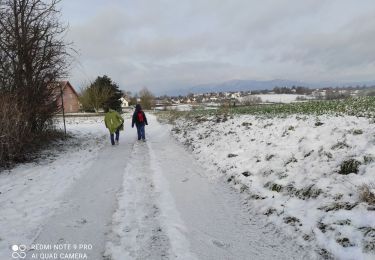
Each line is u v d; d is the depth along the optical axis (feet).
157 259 14.89
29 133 38.99
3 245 16.34
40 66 43.32
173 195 23.93
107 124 50.37
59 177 29.63
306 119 37.22
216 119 61.52
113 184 26.94
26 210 21.15
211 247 16.07
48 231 17.92
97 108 203.10
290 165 24.58
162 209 21.06
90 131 75.00
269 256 15.23
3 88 39.09
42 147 44.60
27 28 41.81
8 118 34.01
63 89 51.75
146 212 20.58
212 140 43.45
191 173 30.48
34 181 28.27
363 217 15.55
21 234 17.58
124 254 15.35
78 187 26.30
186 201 22.67
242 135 39.42
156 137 60.85
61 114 58.80
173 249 15.79
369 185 17.70
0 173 31.30
